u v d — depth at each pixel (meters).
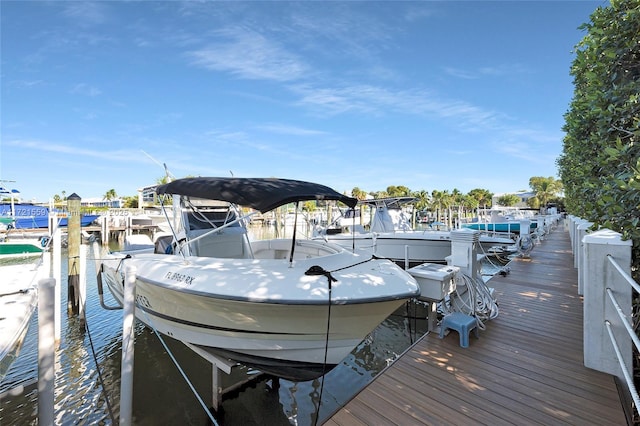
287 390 3.90
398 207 10.92
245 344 3.17
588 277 2.64
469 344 3.27
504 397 2.37
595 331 2.65
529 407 2.25
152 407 3.55
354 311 2.82
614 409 2.18
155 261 3.82
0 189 18.61
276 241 5.18
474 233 4.02
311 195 3.13
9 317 2.85
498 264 11.45
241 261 3.39
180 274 3.29
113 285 5.01
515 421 2.11
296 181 3.62
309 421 3.36
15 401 3.59
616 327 2.49
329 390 3.93
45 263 4.77
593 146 3.53
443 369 2.79
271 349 3.10
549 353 3.03
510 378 2.62
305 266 3.14
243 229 4.67
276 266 3.17
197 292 2.99
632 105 2.48
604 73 2.85
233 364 3.38
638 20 2.47
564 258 8.14
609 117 2.65
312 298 2.70
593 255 2.60
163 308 3.60
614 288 2.48
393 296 2.82
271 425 3.30
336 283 2.86
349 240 9.17
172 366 4.40
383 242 8.95
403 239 8.77
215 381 3.47
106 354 4.79
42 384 1.79
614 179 2.32
